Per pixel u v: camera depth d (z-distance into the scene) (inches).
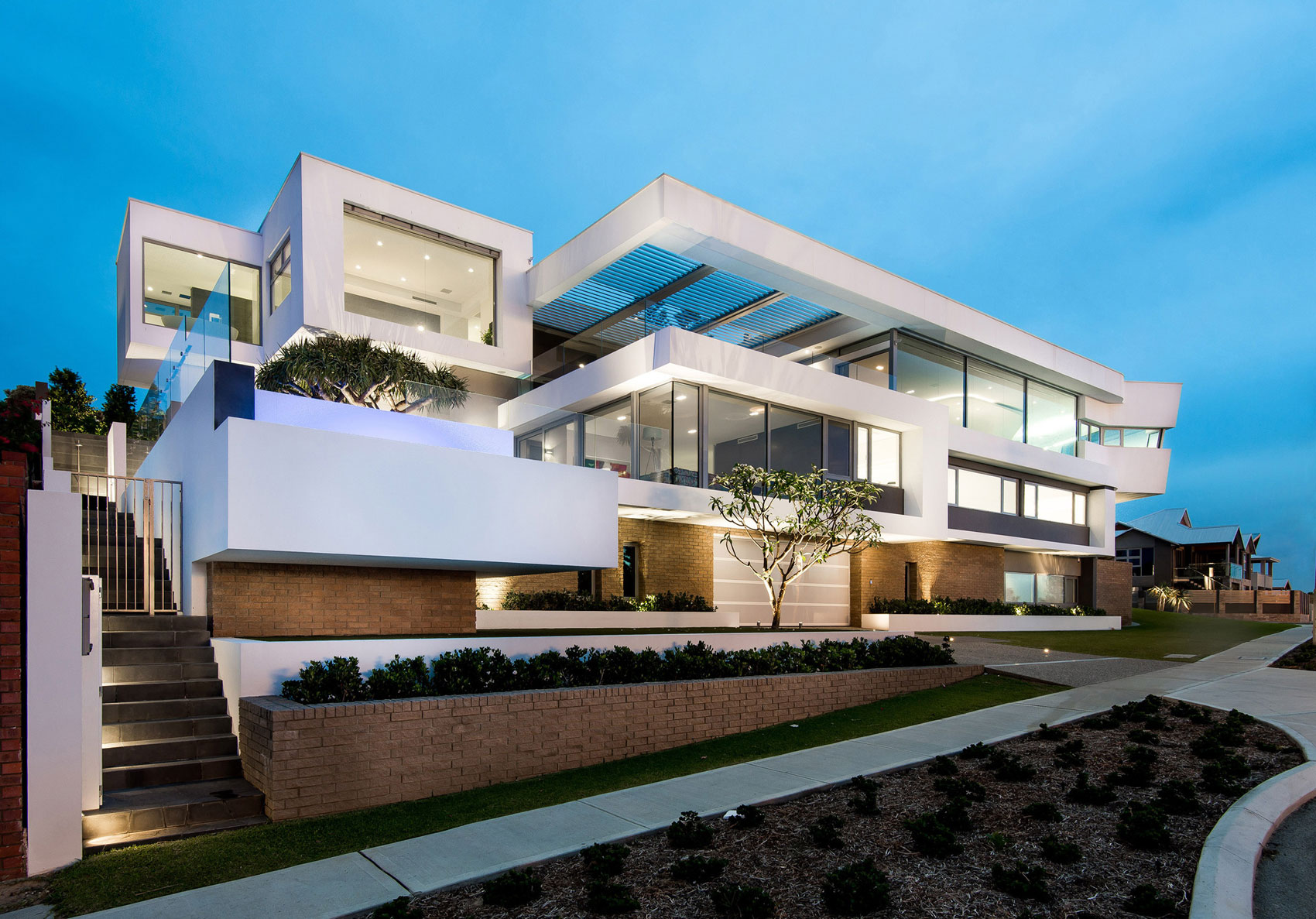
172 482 421.7
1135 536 2294.5
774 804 260.4
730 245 757.9
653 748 374.9
